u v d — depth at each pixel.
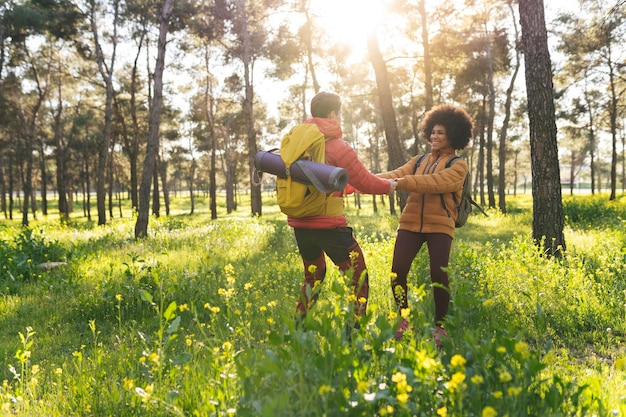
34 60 33.16
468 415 1.91
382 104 14.25
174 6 22.09
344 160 3.53
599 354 3.79
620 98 33.62
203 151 57.09
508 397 1.97
